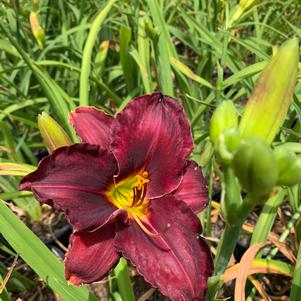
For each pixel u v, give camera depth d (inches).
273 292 18.2
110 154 9.9
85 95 18.1
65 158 9.5
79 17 26.3
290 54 7.6
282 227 21.1
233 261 18.6
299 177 6.9
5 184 21.1
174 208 10.2
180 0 24.6
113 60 28.0
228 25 18.9
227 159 7.2
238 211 7.8
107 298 17.6
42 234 21.8
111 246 9.8
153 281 9.3
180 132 10.4
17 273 18.2
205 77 23.6
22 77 24.9
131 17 23.8
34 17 20.5
